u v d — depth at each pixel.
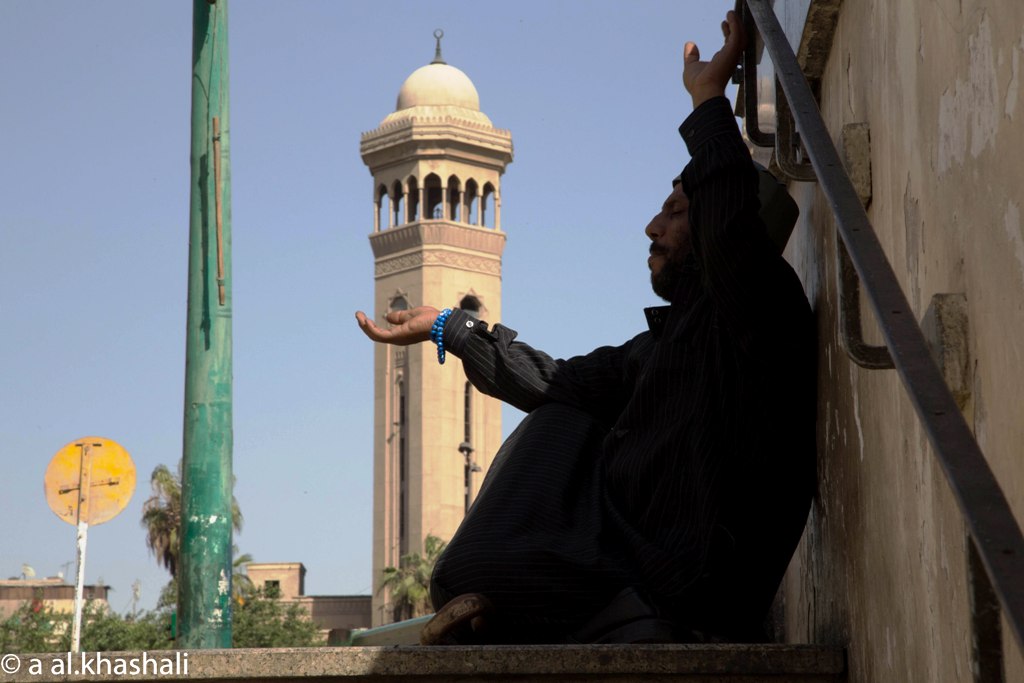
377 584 71.00
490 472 2.94
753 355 2.56
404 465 72.75
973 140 1.42
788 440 2.62
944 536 1.62
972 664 1.19
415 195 74.69
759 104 2.99
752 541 2.61
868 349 1.78
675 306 2.85
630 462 2.75
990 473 1.06
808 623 3.02
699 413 2.65
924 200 1.68
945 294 1.51
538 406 3.11
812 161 1.69
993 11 1.33
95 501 7.00
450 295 72.44
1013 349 1.28
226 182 5.75
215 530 5.45
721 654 2.34
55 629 34.25
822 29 2.46
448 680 2.36
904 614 1.91
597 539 2.69
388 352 73.62
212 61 5.81
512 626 2.62
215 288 5.65
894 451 1.95
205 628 5.36
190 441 5.54
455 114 74.38
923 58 1.67
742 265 2.49
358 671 2.36
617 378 3.07
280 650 2.38
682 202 2.91
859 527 2.27
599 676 2.35
